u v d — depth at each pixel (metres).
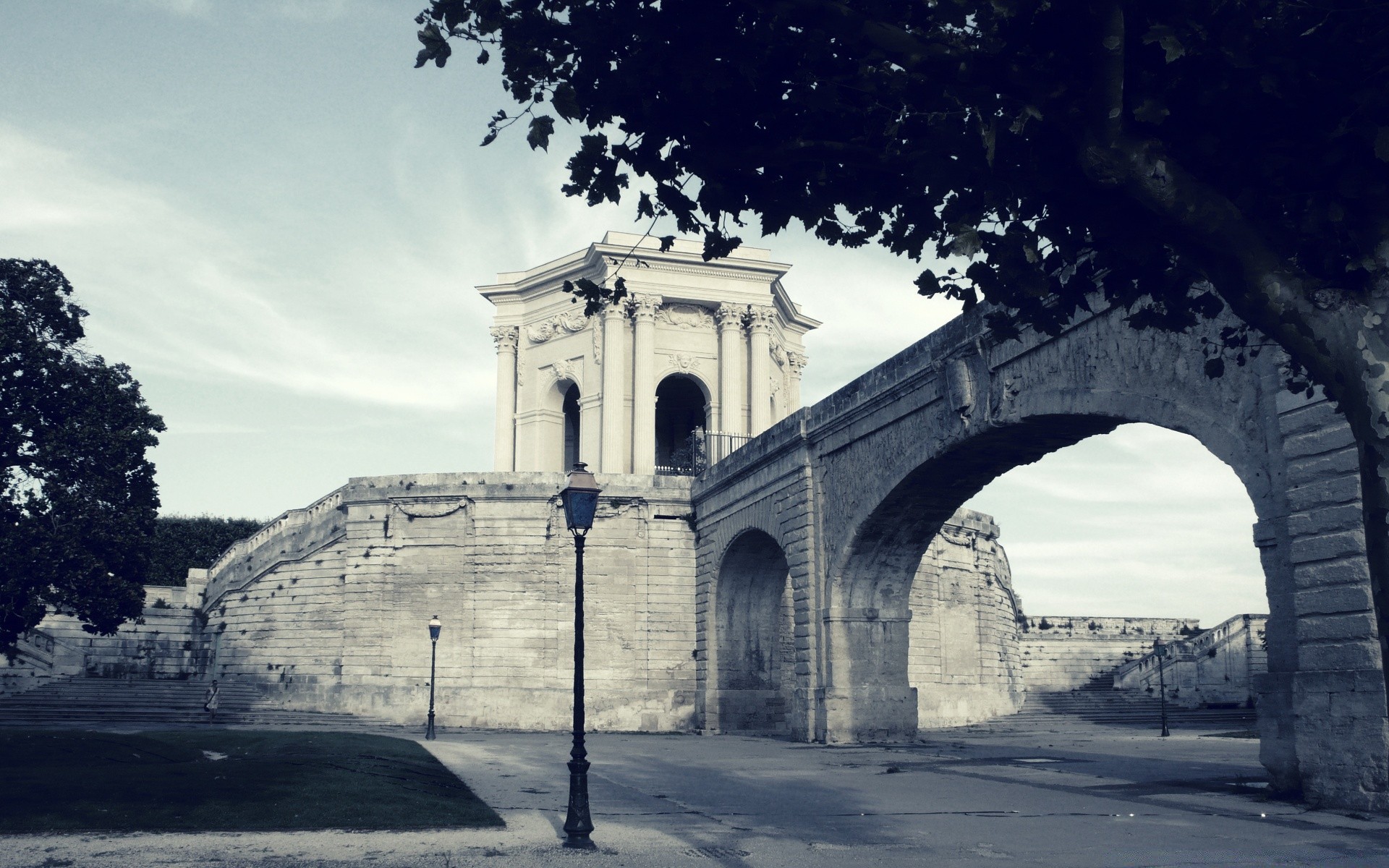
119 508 44.09
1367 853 12.97
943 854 13.25
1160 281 9.52
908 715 36.00
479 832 15.26
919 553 35.66
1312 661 17.73
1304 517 17.98
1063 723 53.81
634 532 51.38
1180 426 21.09
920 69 8.12
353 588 51.59
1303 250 7.89
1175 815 16.78
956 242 8.45
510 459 65.25
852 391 34.47
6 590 40.62
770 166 9.51
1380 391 6.91
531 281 65.75
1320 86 7.98
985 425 27.16
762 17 9.09
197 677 55.28
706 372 63.75
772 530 41.16
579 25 8.99
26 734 25.41
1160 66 8.30
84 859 12.70
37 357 42.75
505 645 49.94
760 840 14.50
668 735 46.69
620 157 9.61
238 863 12.50
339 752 25.97
